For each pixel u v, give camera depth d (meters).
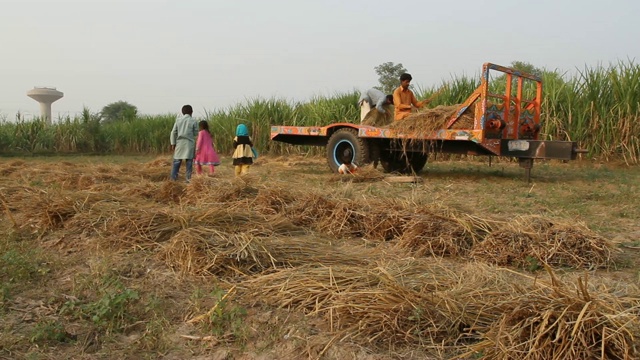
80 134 23.36
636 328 2.77
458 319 3.11
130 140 23.58
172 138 9.72
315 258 4.37
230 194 6.67
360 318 3.22
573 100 14.16
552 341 2.68
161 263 4.52
